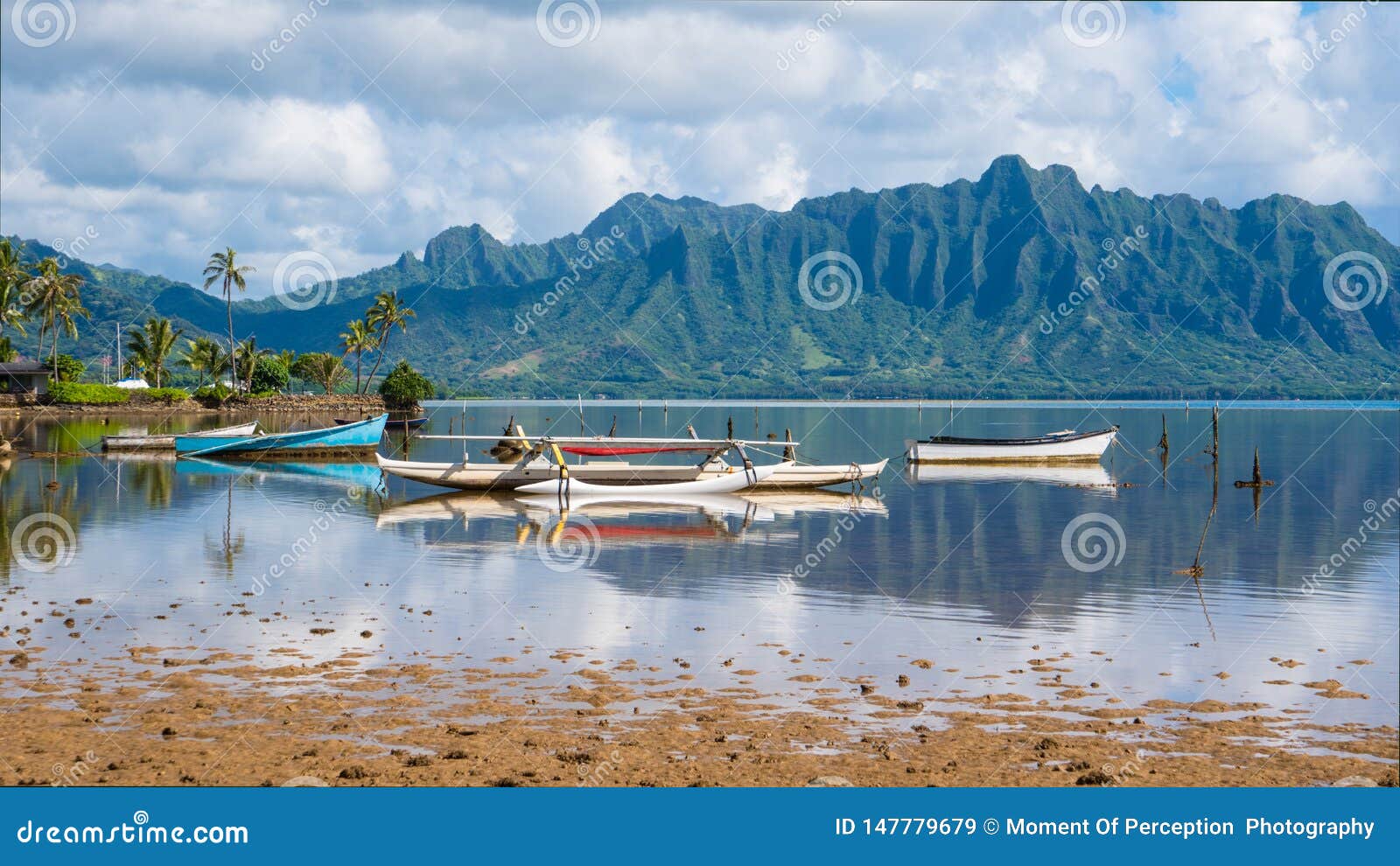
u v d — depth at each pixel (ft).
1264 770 50.62
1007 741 53.83
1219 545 117.60
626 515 143.84
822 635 74.84
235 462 231.71
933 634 75.25
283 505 151.33
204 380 611.88
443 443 310.24
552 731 54.39
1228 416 565.53
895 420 547.90
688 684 62.64
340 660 67.05
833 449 305.12
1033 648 71.67
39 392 459.73
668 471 170.60
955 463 243.81
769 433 401.49
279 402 492.13
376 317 565.12
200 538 118.11
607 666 66.39
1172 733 55.21
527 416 583.17
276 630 74.95
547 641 72.38
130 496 159.84
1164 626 78.18
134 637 72.69
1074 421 521.24
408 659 67.56
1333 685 63.31
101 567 99.30
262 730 54.29
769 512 149.48
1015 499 168.55
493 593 88.63
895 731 55.06
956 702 59.82
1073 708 59.06
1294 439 338.75
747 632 75.56
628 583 93.76
